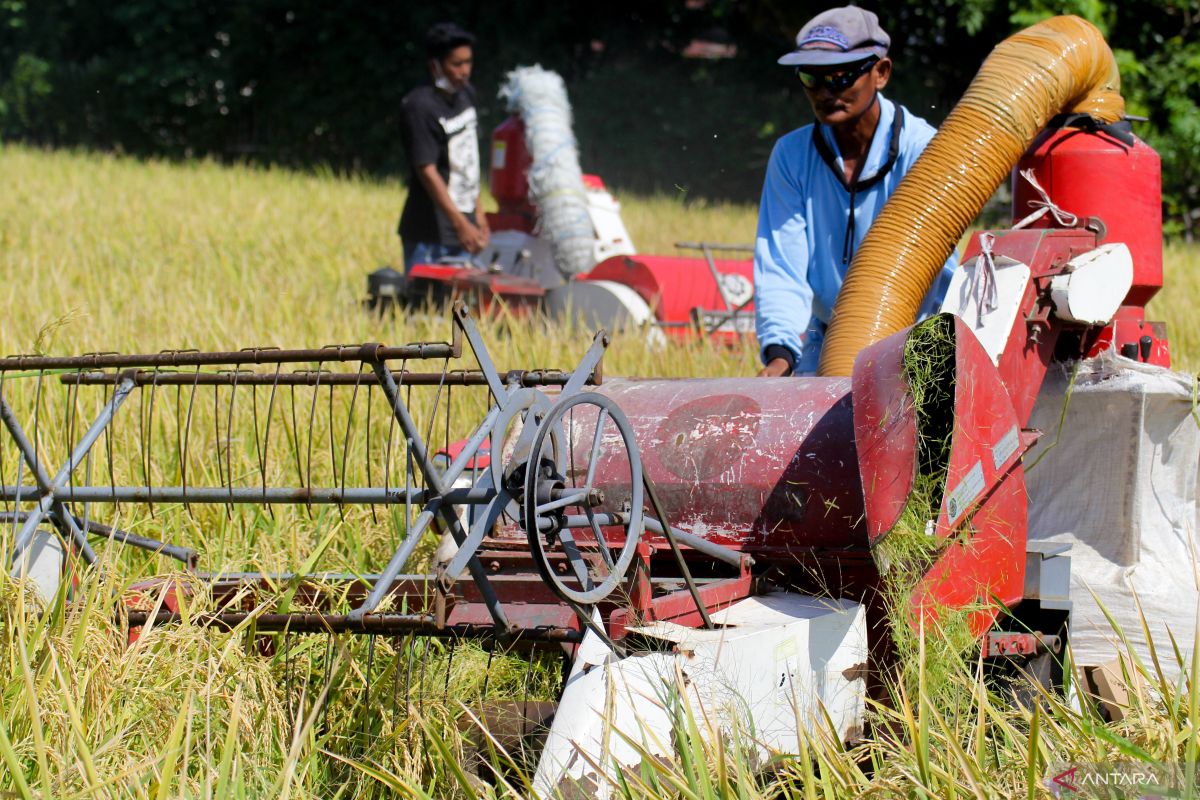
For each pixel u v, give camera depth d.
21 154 56.47
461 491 7.29
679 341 18.55
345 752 7.69
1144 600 9.60
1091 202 10.00
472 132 22.28
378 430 13.36
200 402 13.73
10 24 74.38
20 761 6.82
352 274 27.50
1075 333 9.76
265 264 27.69
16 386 13.95
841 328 9.87
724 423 9.08
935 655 7.52
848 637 7.74
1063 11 46.25
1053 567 8.77
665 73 63.38
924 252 9.93
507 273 21.97
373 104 68.88
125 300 20.89
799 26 54.06
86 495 8.26
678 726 6.56
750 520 8.72
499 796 7.14
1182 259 32.31
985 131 9.86
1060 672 8.80
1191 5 46.22
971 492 7.66
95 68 71.81
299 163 68.31
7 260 25.89
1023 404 8.97
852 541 8.46
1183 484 9.98
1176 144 45.84
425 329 19.05
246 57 70.12
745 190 60.81
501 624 7.34
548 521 6.90
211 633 7.77
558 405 6.71
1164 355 10.62
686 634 7.09
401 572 10.30
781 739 7.23
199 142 71.12
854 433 8.41
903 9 51.44
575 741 6.46
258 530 11.09
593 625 6.93
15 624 7.41
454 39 21.56
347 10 67.81
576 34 66.44
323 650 8.60
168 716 7.21
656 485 8.95
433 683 8.19
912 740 6.84
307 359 7.56
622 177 61.88
